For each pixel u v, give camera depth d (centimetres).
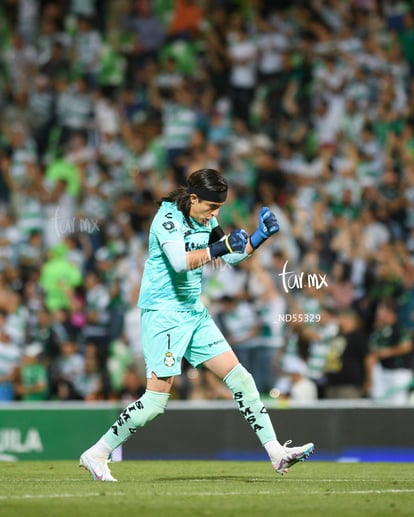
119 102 6078
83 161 5719
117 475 2567
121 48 6331
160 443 3391
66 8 6475
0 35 6462
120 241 5147
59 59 6316
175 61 6141
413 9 5978
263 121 5797
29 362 4512
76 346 4688
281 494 2009
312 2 6128
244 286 4547
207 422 3384
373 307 4666
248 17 6191
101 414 3400
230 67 6016
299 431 3359
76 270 4928
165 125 5859
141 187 5553
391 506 1809
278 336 4388
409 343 4362
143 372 4438
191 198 2197
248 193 5344
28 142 6025
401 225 5141
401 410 3322
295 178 5391
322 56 5934
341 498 1944
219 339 2253
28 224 5469
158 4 6372
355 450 3334
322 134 5616
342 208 5169
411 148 5478
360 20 6022
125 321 4700
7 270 5100
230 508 1747
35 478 2398
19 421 3403
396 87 5716
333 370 4175
